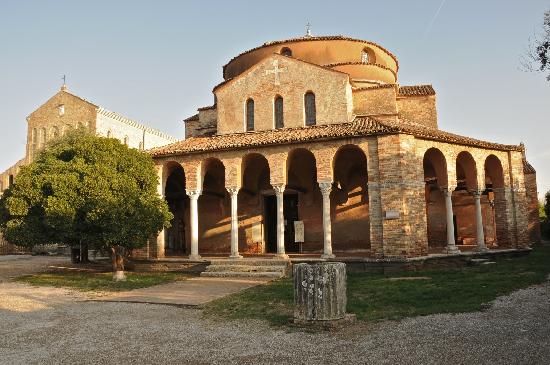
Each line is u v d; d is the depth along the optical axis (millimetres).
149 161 24844
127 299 16766
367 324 11375
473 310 12188
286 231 31078
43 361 9125
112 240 21547
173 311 14281
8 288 21031
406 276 20188
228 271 23922
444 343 9195
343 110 26672
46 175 22484
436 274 20156
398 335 10062
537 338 9180
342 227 29375
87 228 22203
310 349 9336
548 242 48062
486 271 20031
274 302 15031
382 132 22781
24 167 23828
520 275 17875
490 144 27156
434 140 24391
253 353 9219
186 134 35688
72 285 21344
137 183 23734
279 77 28219
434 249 29031
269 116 28062
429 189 32688
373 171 23062
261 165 30781
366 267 22594
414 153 23234
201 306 14898
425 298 14359
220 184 32125
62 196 21547
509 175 28375
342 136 23438
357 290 16703
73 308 15312
